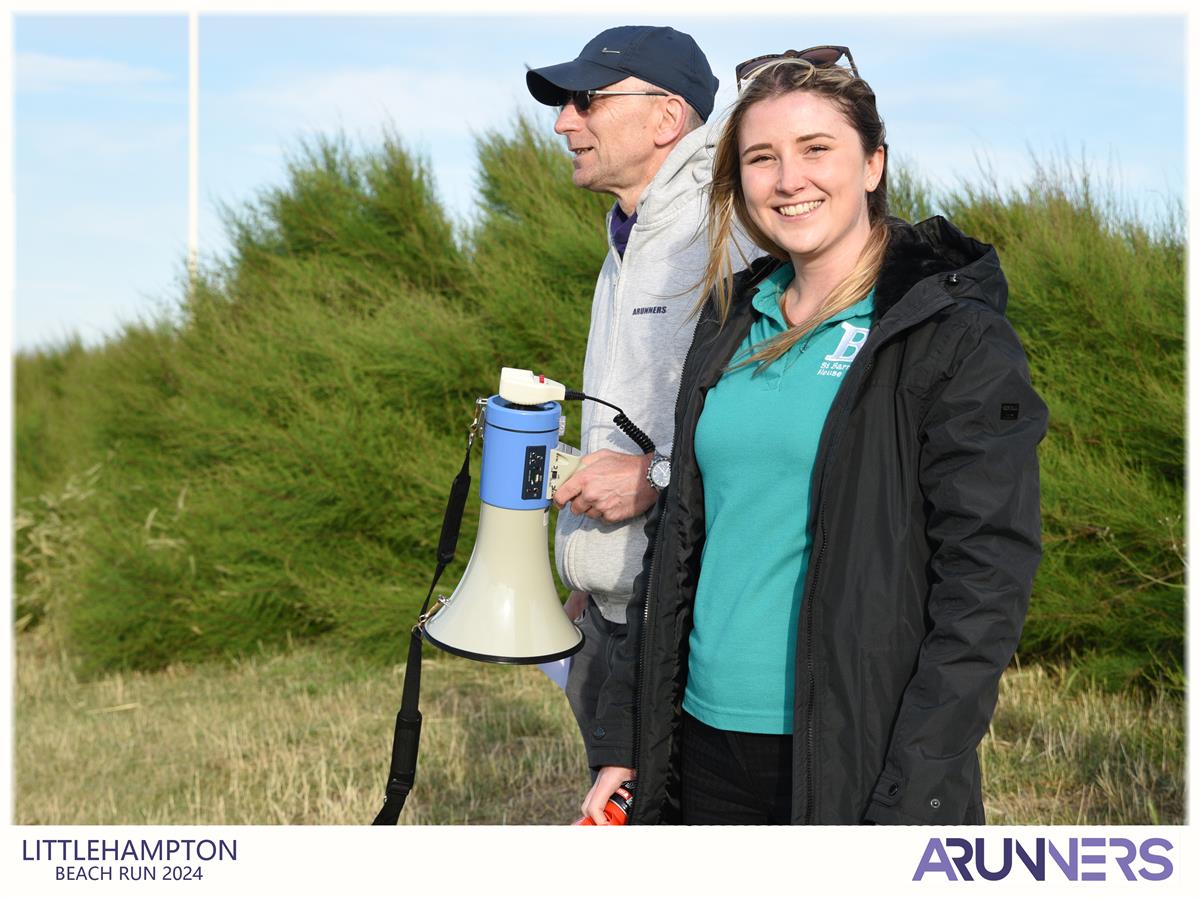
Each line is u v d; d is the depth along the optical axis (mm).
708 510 2043
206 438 7074
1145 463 5266
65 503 7992
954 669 1647
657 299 2664
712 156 2666
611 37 2828
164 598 6574
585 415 2836
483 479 2277
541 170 7039
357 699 5664
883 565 1741
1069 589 5078
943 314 1744
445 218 7441
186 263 7801
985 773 4211
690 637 2049
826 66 1922
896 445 1759
